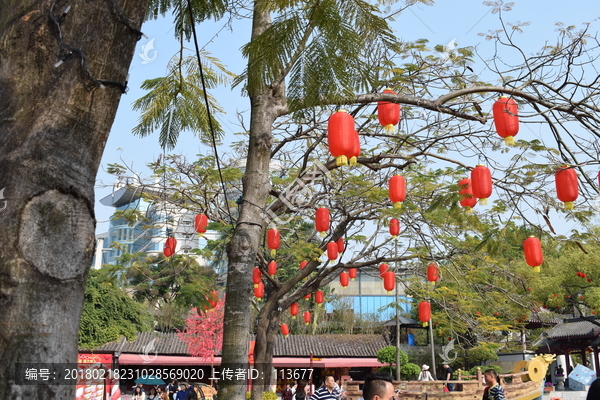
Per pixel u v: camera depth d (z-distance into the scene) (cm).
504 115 501
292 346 2586
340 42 400
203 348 2145
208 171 918
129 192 891
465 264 1055
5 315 195
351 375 2672
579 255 1691
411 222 912
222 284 959
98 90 228
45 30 224
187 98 649
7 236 201
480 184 555
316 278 1163
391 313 3148
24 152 210
